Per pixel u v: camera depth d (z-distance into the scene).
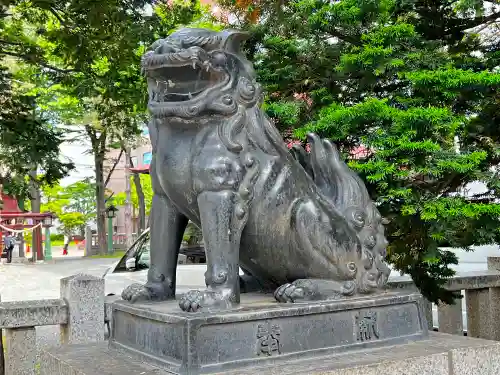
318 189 2.78
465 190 4.05
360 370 2.27
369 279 2.75
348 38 4.14
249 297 2.75
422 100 3.76
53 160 7.93
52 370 2.58
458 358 2.57
